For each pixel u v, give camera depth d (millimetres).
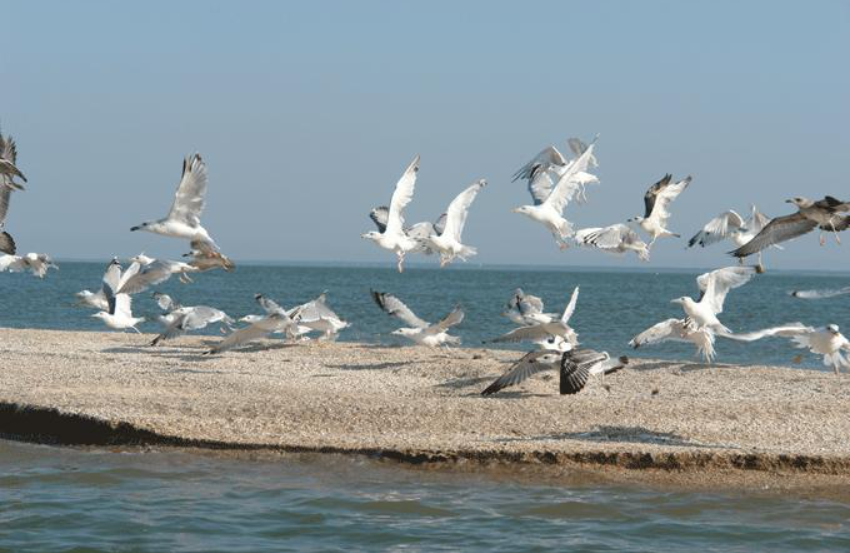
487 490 15758
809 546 13578
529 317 21672
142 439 18250
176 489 15914
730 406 19906
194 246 18719
